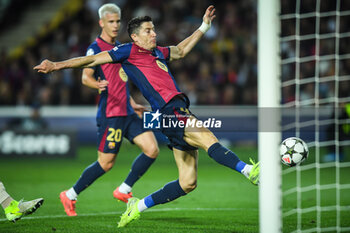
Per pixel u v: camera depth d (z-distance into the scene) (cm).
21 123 4844
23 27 6494
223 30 5788
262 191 1317
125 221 1727
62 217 1936
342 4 5625
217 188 2652
